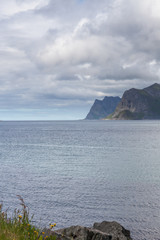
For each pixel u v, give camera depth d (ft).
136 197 95.81
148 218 75.66
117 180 123.24
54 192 101.81
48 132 594.24
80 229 33.76
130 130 637.71
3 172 142.51
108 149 261.44
